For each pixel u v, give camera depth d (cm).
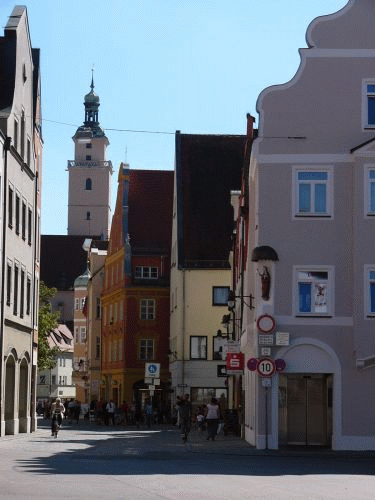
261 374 3459
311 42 3631
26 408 5488
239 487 1988
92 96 19438
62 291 17062
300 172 3597
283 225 3578
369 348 3500
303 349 3547
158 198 9000
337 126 3606
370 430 3503
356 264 3512
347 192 3578
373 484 2094
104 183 19412
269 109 3616
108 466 2544
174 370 7606
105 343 9538
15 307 5200
